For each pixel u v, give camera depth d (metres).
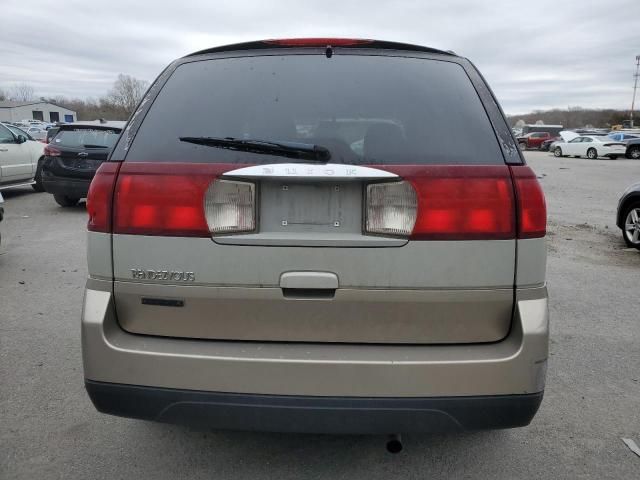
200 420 2.17
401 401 2.09
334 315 2.15
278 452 2.80
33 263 6.55
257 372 2.10
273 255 2.12
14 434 2.92
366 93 2.39
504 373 2.11
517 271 2.14
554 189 16.58
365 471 2.66
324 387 2.09
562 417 3.17
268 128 2.29
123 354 2.16
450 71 2.51
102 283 2.23
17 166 11.91
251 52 2.60
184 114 2.35
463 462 2.74
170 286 2.17
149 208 2.16
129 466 2.67
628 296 5.52
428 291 2.12
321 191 2.13
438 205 2.11
